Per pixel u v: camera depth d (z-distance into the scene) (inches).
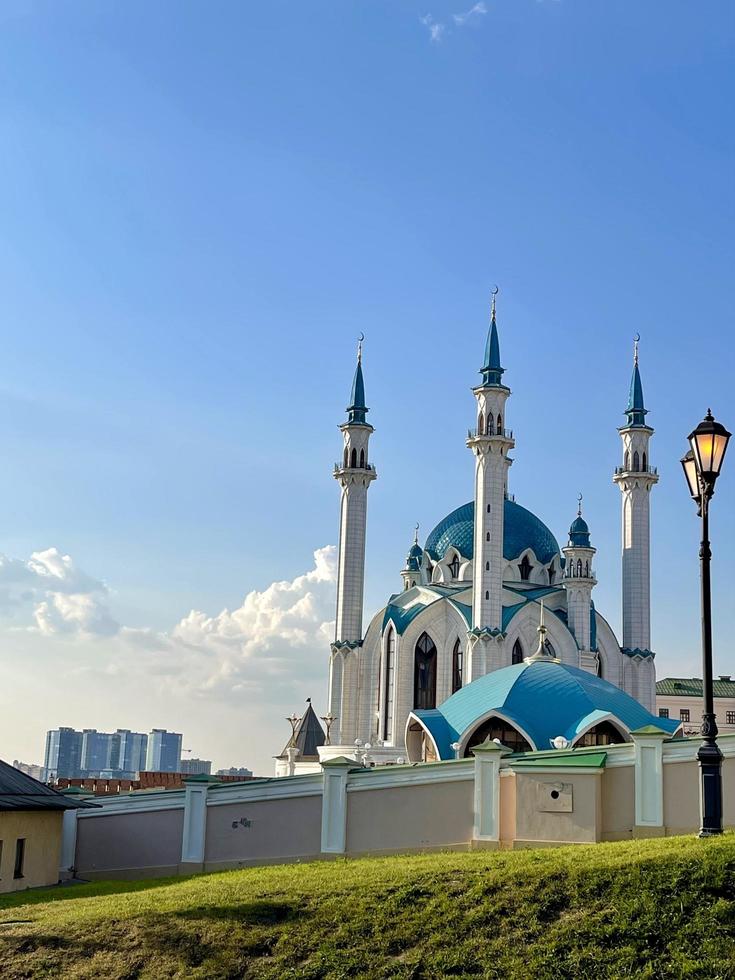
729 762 1514.5
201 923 1063.6
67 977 994.1
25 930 1087.0
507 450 3811.5
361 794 1672.0
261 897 1117.7
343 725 4020.7
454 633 3873.0
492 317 3956.7
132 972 995.9
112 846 1815.9
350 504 4210.1
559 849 1240.8
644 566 4121.6
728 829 1390.3
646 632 4089.6
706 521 1164.5
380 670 3993.6
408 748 2925.7
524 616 3850.9
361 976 951.0
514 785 1563.7
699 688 6067.9
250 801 1748.3
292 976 964.6
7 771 1782.7
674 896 978.7
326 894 1101.7
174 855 1777.8
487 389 3796.8
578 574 3944.4
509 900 1023.0
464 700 2645.2
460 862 1187.9
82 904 1219.2
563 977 909.8
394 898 1066.1
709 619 1151.0
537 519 4330.7
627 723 2406.5
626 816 1528.1
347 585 4153.5
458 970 941.2
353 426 4252.0
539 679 2541.8
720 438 1163.3
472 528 4256.9
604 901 994.1
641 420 4224.9
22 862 1665.8
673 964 901.2
